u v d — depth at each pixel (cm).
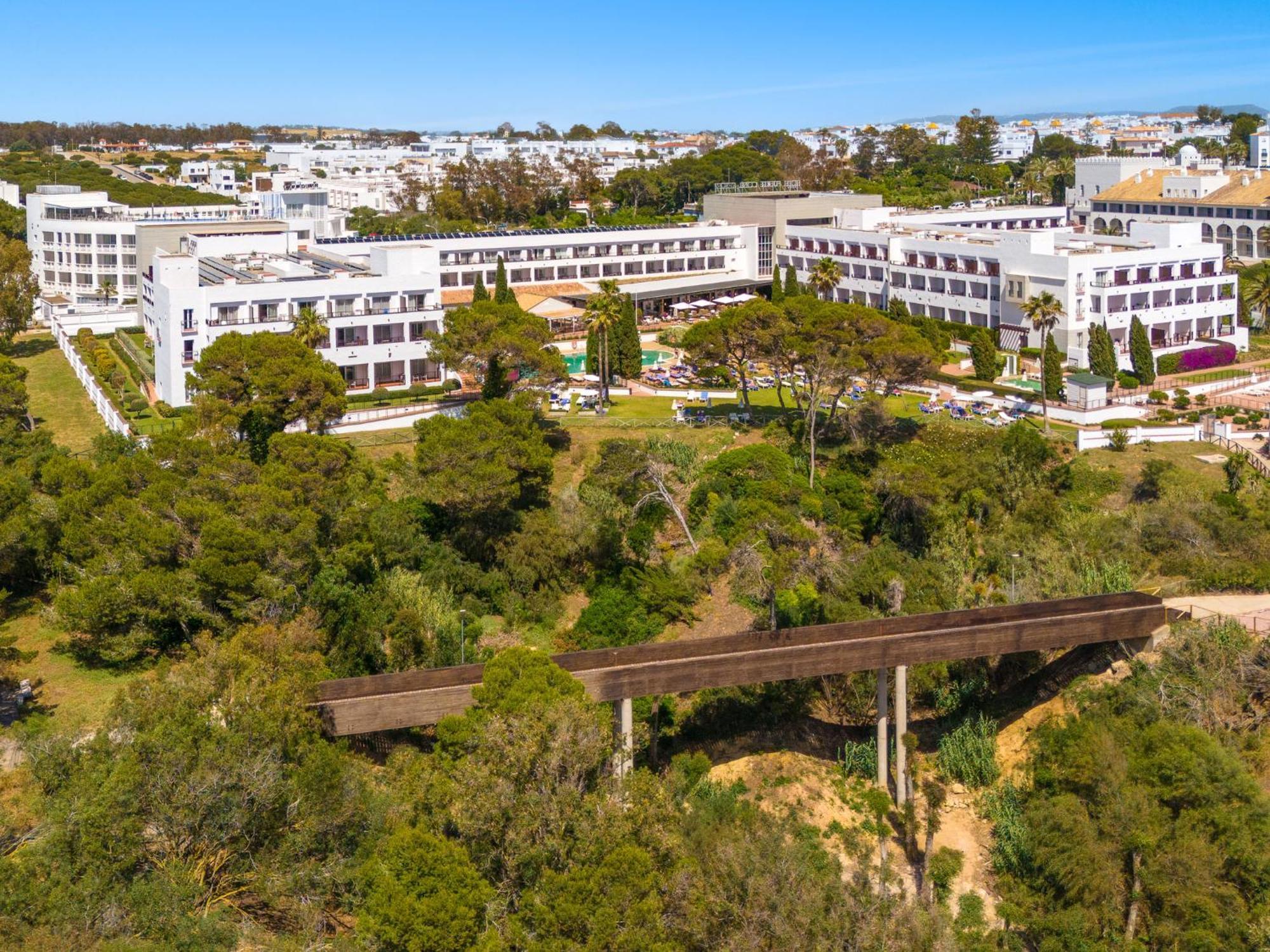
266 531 8881
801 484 11612
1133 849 7288
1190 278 18075
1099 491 12194
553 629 10250
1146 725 8212
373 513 10419
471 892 5619
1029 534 10988
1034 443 12169
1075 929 7069
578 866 5803
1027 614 9006
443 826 6141
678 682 8031
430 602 9712
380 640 9062
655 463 11538
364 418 13438
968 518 11512
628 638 10019
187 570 8656
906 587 10188
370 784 7081
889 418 13112
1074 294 16900
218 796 6116
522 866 5928
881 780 8575
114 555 8888
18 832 6088
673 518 11312
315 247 19650
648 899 5656
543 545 10600
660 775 8400
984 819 8262
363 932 5525
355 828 6425
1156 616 9038
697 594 10381
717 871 6200
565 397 14562
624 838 5962
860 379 14600
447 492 10512
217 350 11950
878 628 8706
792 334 12550
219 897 6078
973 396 15038
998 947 7238
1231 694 8375
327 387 11988
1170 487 11788
